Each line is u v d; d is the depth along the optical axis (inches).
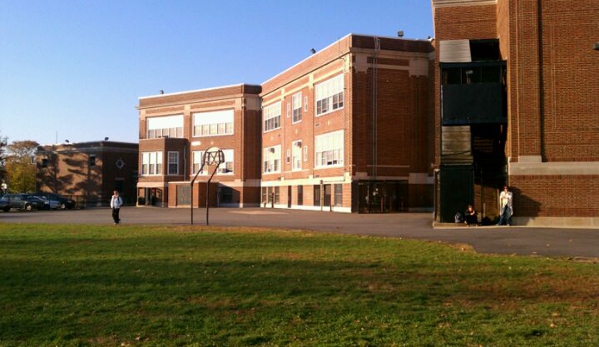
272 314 353.1
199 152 2581.2
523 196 979.3
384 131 1724.9
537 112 979.3
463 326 322.0
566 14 981.8
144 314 358.0
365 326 323.6
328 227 1048.8
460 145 1149.1
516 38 993.5
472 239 773.9
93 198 2982.3
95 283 456.4
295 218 1396.4
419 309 363.6
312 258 590.2
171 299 398.0
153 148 2657.5
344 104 1744.6
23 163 3388.3
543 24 988.6
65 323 339.6
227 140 2493.8
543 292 412.5
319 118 1920.5
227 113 2503.7
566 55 979.9
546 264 532.4
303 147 2052.2
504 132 1093.8
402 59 1749.5
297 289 427.2
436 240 768.9
